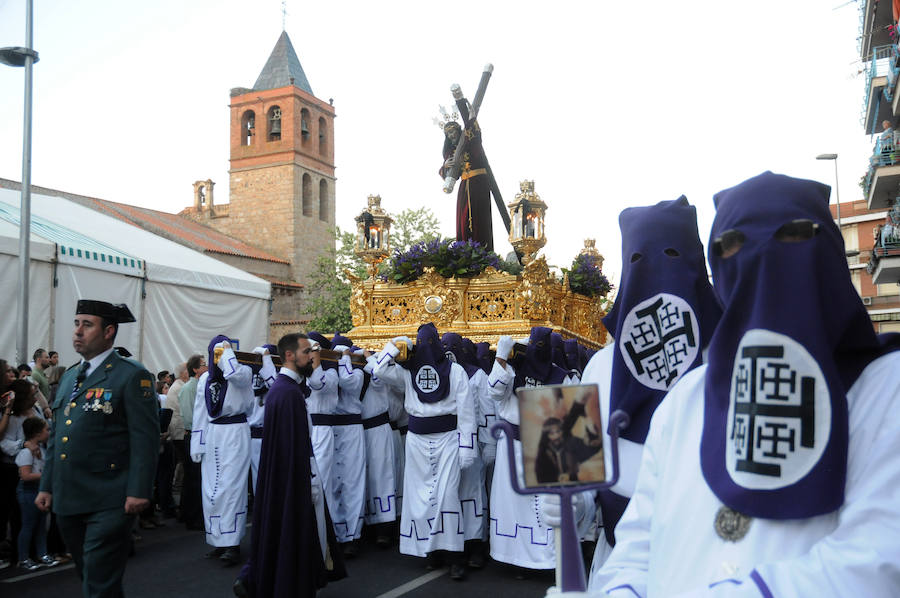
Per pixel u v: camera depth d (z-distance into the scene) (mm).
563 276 9125
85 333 4668
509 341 6363
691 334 2555
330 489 7297
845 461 1363
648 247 2652
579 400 1432
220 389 7465
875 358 1473
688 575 1479
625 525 1815
